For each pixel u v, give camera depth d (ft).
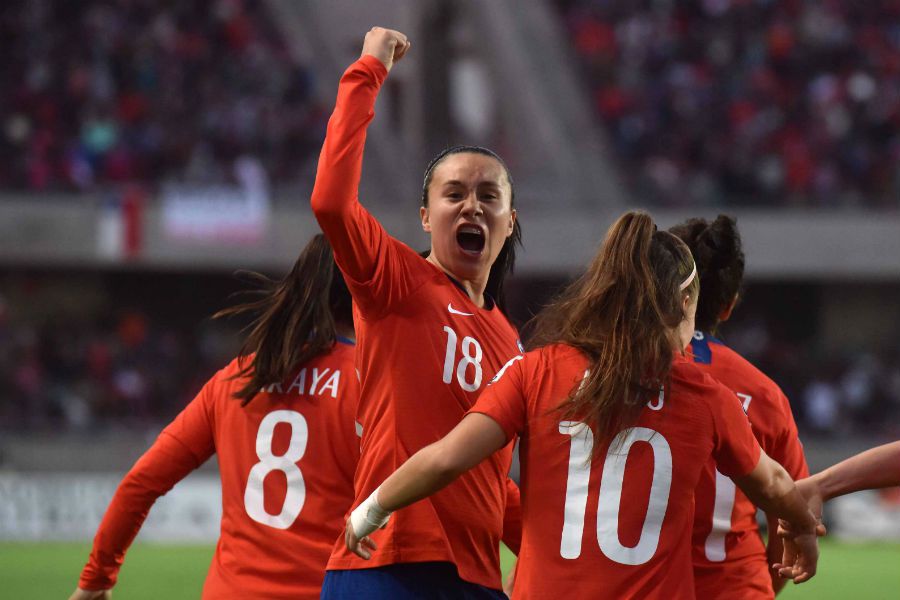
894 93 306.76
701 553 44.50
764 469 39.11
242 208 256.11
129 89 285.23
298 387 47.47
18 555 156.25
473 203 44.62
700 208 271.90
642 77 309.63
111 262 253.44
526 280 271.49
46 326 267.18
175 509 190.49
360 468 43.75
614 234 39.50
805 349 285.02
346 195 40.96
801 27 317.42
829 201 269.44
